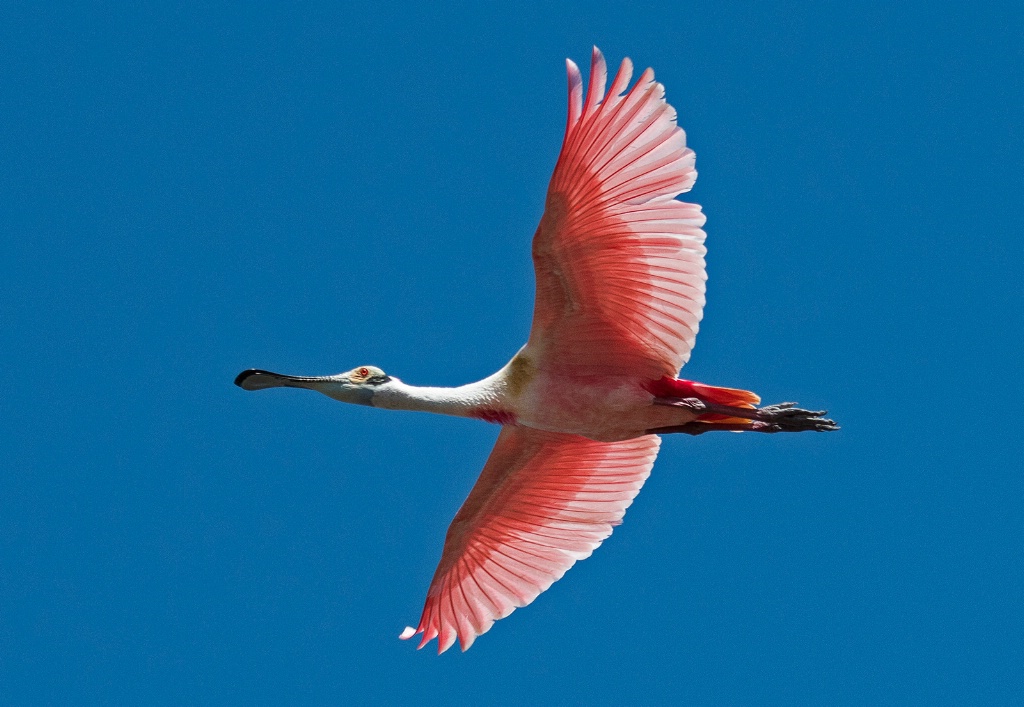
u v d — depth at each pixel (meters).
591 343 15.36
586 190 13.95
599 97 13.34
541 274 14.80
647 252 14.38
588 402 15.64
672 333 14.94
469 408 16.22
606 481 17.41
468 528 17.86
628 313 14.97
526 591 17.80
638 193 13.90
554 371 15.69
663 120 13.59
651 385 15.44
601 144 13.61
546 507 17.67
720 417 15.70
